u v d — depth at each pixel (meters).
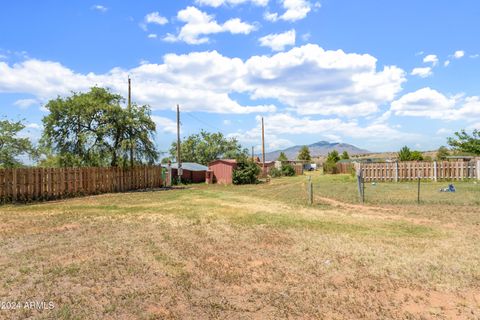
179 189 28.16
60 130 25.81
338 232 9.43
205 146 56.69
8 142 22.14
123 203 17.09
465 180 28.78
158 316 4.39
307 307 4.69
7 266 6.34
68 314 4.38
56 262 6.60
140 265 6.43
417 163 30.61
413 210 13.16
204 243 8.23
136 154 27.64
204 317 4.39
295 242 8.31
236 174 35.69
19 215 12.72
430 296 5.07
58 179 20.27
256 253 7.34
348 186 25.73
